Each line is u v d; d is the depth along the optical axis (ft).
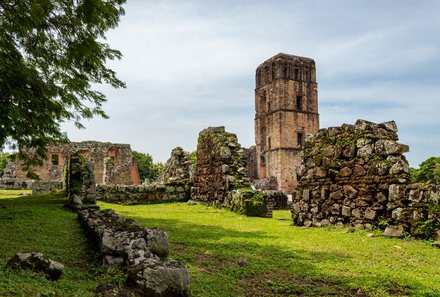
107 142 127.85
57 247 18.44
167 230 27.68
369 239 25.13
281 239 25.12
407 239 24.71
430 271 17.08
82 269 15.28
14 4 23.24
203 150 57.06
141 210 44.29
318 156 34.58
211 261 18.57
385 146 28.30
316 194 34.09
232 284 14.96
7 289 9.53
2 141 30.19
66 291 11.05
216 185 51.03
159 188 58.39
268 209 43.01
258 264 18.03
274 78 201.87
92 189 36.58
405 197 26.23
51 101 29.07
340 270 17.26
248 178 48.75
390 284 15.07
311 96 203.51
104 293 11.10
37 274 11.76
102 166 125.80
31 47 26.43
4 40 24.71
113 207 48.49
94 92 30.25
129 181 127.85
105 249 15.30
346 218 30.63
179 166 65.77
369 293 14.26
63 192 46.37
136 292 11.85
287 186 190.70
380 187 27.96
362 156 29.94
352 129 31.71
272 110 199.72
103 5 25.26
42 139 31.76
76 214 30.32
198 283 14.62
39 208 31.94
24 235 20.44
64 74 28.73
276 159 193.77
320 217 33.22
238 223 33.81
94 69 29.35
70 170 38.96
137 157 192.34
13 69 25.88
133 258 14.08
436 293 13.94
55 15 25.54
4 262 13.24
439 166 160.25
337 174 32.09
